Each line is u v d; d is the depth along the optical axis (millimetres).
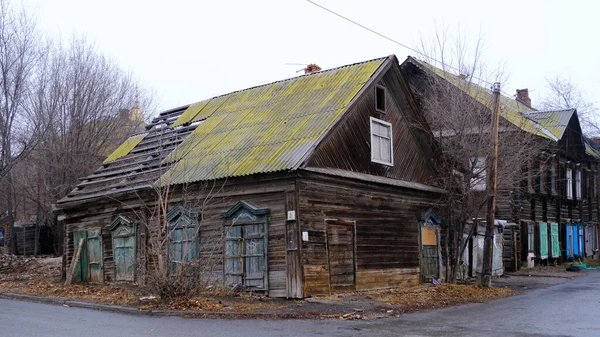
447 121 21953
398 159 21469
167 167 19922
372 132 20078
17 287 20797
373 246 19094
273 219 16641
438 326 11914
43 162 33938
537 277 26297
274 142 17969
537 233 32906
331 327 11766
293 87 21953
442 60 23000
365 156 19422
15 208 40562
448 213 22484
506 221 29188
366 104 19875
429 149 23125
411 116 22281
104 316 13500
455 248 21828
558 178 35875
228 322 12484
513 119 28125
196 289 15273
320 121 18109
